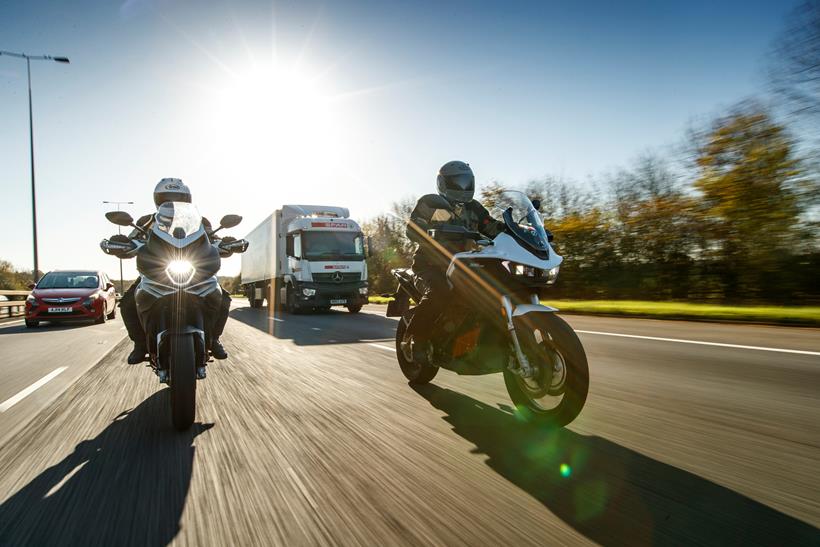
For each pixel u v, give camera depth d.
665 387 5.03
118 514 2.54
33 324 14.43
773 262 16.19
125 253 4.37
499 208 4.19
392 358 7.09
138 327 4.74
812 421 3.92
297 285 17.08
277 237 19.84
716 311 12.03
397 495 2.68
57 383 5.93
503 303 3.75
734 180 17.05
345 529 2.33
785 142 16.12
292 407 4.51
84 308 14.27
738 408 4.29
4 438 3.87
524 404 4.12
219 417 4.25
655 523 2.35
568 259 22.75
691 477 2.88
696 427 3.79
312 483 2.85
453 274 4.00
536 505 2.55
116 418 4.34
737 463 3.09
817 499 2.60
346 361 6.89
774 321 10.55
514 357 3.96
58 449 3.57
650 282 20.62
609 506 2.53
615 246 21.73
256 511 2.53
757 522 2.36
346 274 17.28
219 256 4.45
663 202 20.39
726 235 17.83
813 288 15.63
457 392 5.01
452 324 4.32
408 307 5.47
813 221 15.60
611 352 7.04
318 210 19.38
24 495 2.80
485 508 2.52
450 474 2.95
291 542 2.23
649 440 3.52
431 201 4.11
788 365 6.03
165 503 2.65
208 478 2.96
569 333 3.66
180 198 4.77
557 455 3.24
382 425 3.92
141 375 6.28
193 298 4.09
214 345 5.05
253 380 5.73
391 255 34.66
